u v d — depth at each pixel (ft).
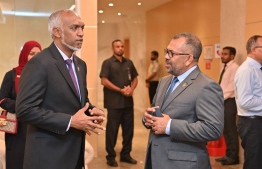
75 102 6.73
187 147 6.52
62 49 6.81
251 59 11.18
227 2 18.21
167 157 6.57
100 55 46.29
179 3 26.35
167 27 28.84
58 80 6.52
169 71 6.84
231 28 17.92
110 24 46.39
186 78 6.77
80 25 6.71
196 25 23.70
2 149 10.00
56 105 6.53
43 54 6.60
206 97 6.39
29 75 6.35
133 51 38.99
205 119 6.28
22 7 15.03
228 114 16.24
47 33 15.19
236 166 15.83
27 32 15.15
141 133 23.44
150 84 28.66
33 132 6.59
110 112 15.94
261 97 11.00
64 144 6.61
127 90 15.81
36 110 6.23
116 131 16.08
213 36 21.44
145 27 34.40
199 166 6.50
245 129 10.98
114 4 29.32
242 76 10.96
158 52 30.78
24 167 6.65
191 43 6.68
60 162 6.54
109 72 16.02
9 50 15.15
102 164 16.06
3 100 8.46
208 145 18.02
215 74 21.26
